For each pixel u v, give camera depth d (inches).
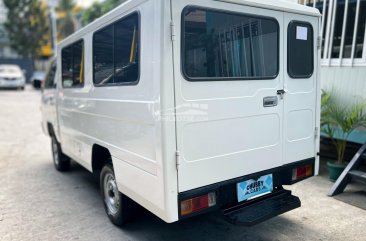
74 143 191.2
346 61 214.5
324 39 227.9
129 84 122.3
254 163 126.6
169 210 106.3
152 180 112.3
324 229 143.5
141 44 113.4
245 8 119.8
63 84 203.5
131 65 121.2
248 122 123.0
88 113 163.2
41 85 257.9
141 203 121.4
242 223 116.4
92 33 153.4
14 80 885.2
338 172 194.2
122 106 128.0
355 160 183.8
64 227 151.6
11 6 1293.1
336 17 220.7
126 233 144.6
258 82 124.4
